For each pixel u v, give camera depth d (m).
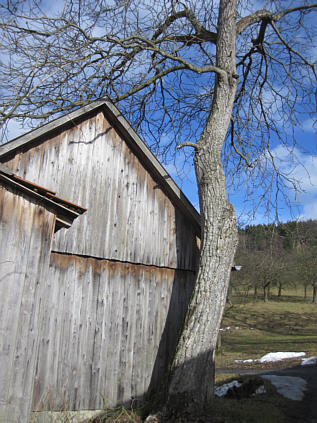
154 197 8.09
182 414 6.07
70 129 7.15
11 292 5.20
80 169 7.12
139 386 7.16
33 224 5.53
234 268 8.63
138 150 7.92
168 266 8.04
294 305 38.97
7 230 5.30
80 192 7.03
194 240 8.61
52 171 6.77
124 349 7.09
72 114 7.01
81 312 6.64
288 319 33.03
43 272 5.52
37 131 6.54
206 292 6.83
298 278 38.66
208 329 6.68
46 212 5.67
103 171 7.42
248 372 12.62
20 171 6.42
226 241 7.09
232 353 20.03
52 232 5.68
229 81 7.82
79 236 6.82
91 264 6.94
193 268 8.48
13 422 4.89
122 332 7.12
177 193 8.12
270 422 5.79
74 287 6.63
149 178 8.09
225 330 29.00
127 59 8.84
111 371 6.82
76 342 6.48
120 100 9.02
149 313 7.62
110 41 7.64
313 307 37.88
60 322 6.35
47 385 6.00
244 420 5.85
